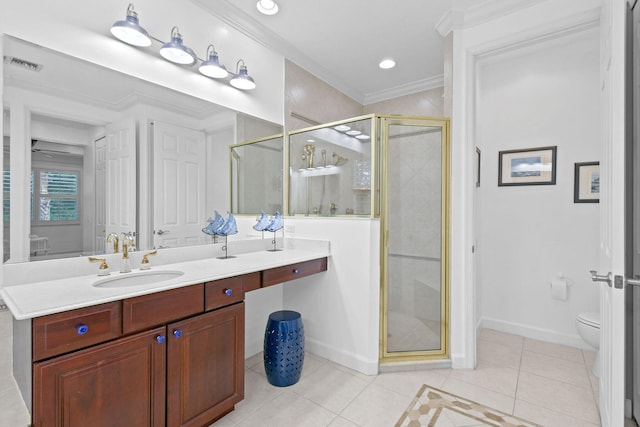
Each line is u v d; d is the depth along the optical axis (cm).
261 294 243
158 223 183
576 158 257
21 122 133
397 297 224
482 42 211
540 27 191
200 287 144
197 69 201
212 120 211
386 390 190
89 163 154
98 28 156
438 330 226
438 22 228
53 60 142
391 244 224
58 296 113
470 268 217
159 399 129
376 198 215
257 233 245
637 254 125
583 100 254
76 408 106
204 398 147
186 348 139
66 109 146
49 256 141
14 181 131
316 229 237
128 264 155
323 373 210
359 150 221
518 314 283
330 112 323
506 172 287
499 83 290
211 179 212
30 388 98
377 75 319
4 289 123
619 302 115
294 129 278
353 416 165
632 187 127
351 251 218
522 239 280
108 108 162
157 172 183
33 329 97
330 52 272
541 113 271
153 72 179
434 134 223
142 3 172
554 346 258
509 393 188
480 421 162
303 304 245
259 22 229
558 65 263
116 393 116
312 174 245
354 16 221
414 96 349
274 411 169
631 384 133
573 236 259
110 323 114
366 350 210
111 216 163
